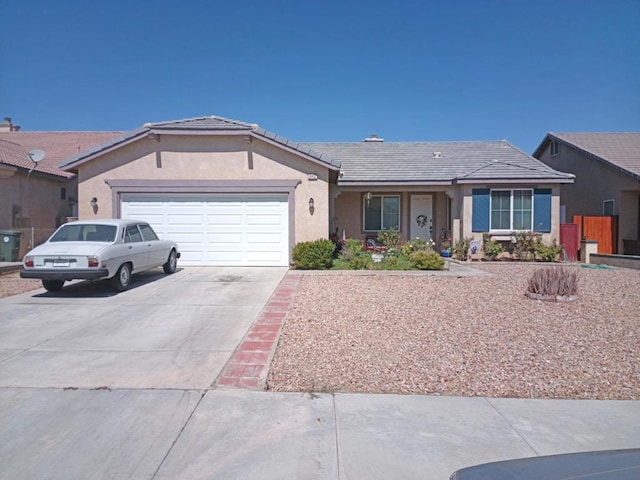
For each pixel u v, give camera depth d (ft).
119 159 48.44
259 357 19.92
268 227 49.08
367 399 15.97
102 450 12.73
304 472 11.79
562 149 79.41
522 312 28.35
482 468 7.97
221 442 13.17
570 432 13.80
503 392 16.65
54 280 33.86
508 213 59.93
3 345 21.94
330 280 40.75
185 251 49.16
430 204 68.23
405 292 34.94
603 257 56.54
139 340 22.76
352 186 63.31
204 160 48.60
